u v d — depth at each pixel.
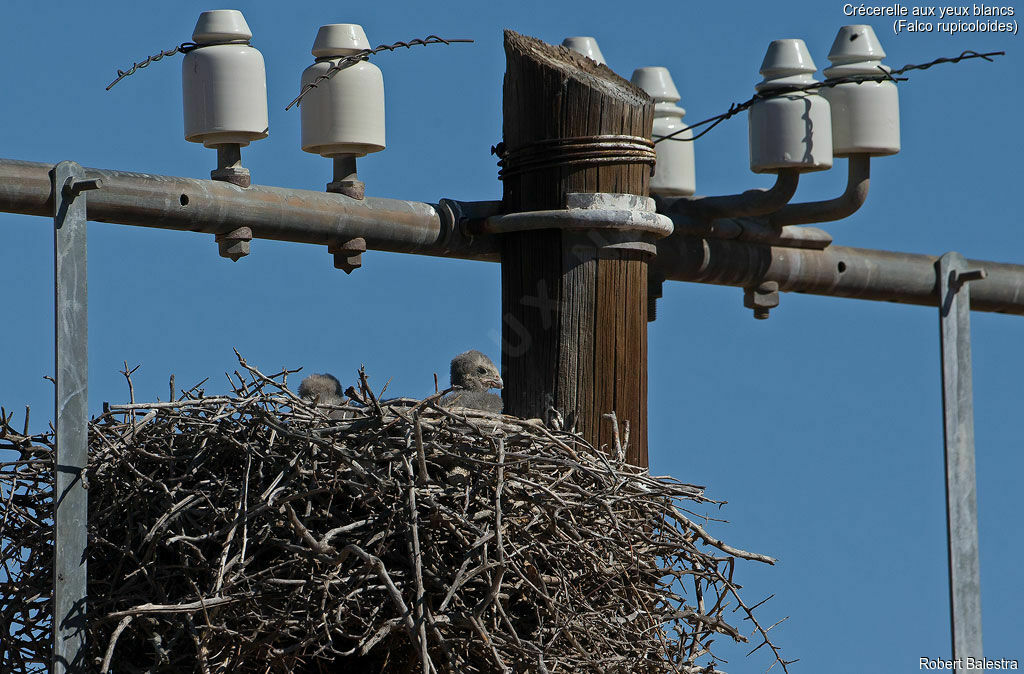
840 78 16.48
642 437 15.16
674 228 16.30
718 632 13.92
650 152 15.33
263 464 13.00
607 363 15.06
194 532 13.03
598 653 13.24
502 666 12.12
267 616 12.62
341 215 14.75
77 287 13.20
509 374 15.26
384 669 13.38
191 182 14.10
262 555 12.91
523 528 12.77
